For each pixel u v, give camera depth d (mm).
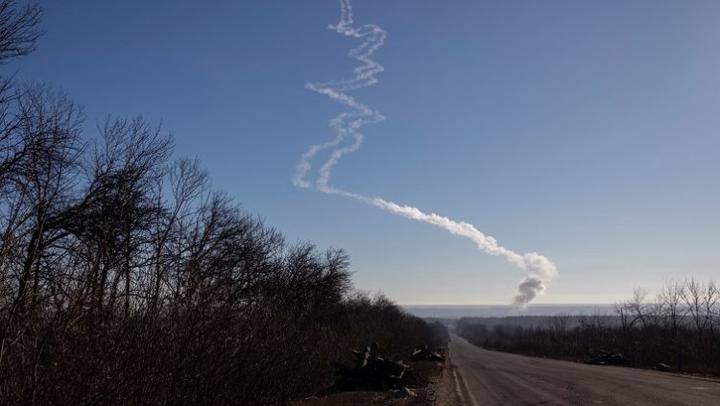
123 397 8898
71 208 15305
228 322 11961
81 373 8008
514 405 17922
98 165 17891
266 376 15312
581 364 46188
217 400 12188
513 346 94625
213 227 27047
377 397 19578
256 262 28875
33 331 7562
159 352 9836
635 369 38219
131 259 12609
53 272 8086
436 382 27062
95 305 8531
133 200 17078
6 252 7016
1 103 14891
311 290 38969
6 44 14875
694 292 56156
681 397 19203
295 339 18125
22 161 14406
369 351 25484
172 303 10672
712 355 40719
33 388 7258
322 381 22812
